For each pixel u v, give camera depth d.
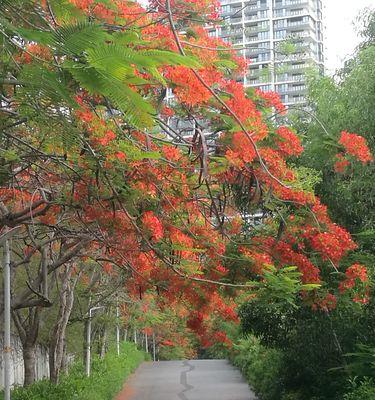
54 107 4.00
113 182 6.96
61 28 2.95
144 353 39.47
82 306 18.75
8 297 8.71
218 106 6.58
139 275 8.86
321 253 8.51
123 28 4.08
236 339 23.56
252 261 8.67
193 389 21.45
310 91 10.11
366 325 10.21
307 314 10.59
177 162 7.03
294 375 13.56
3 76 3.69
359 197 9.36
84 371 19.98
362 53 8.92
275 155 7.44
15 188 9.20
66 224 10.54
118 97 3.17
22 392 12.73
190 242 7.95
